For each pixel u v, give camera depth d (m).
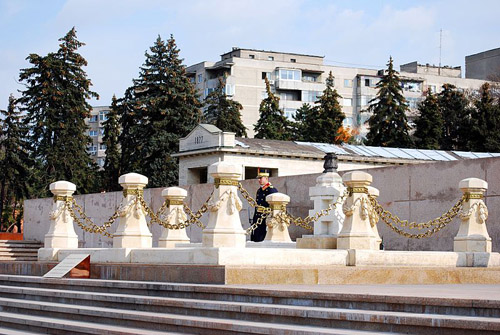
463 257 16.23
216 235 14.20
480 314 9.34
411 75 103.25
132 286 13.66
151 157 63.69
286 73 96.56
